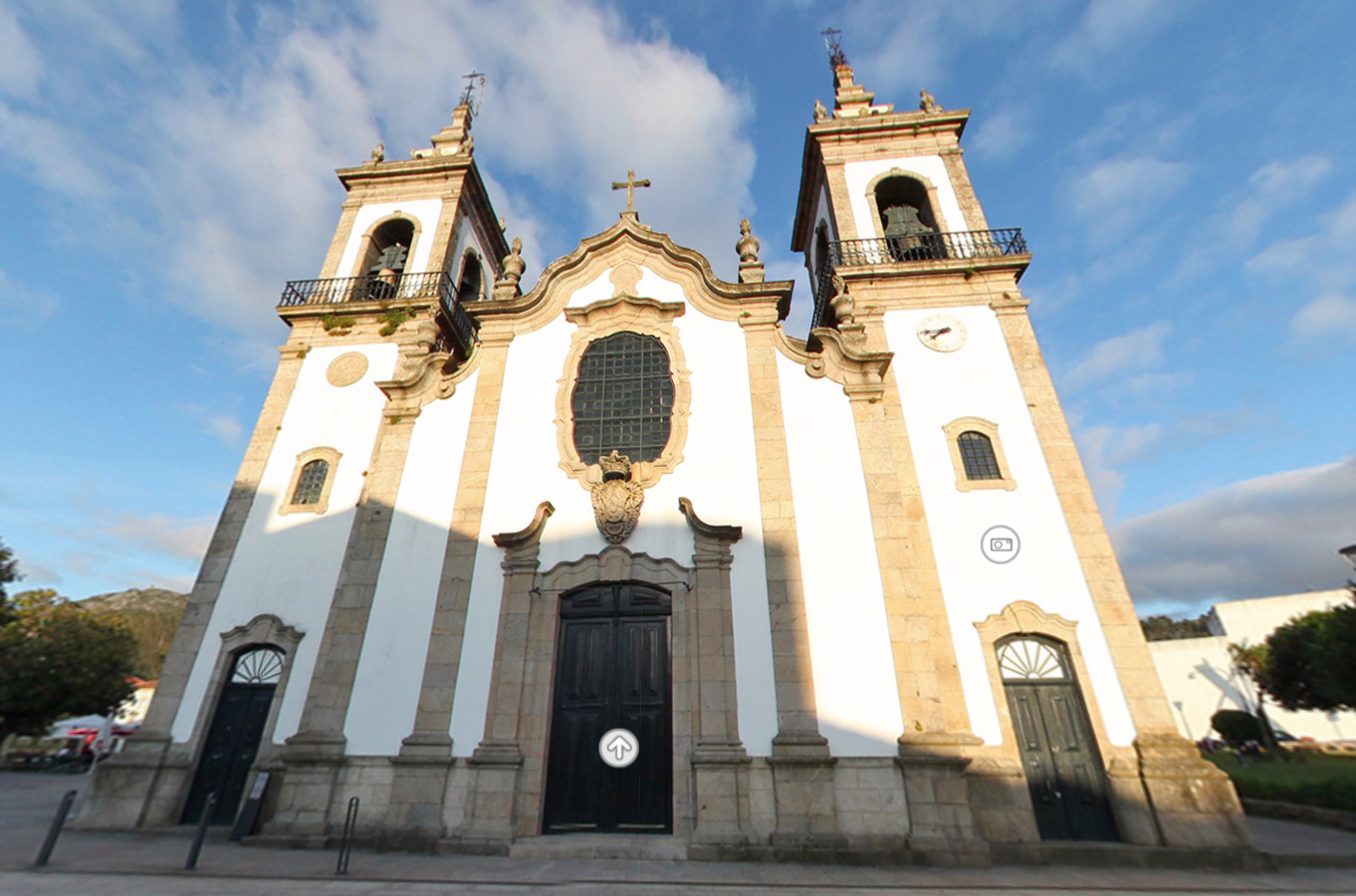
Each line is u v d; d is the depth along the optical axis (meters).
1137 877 9.55
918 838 10.16
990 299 16.22
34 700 26.55
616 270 15.80
